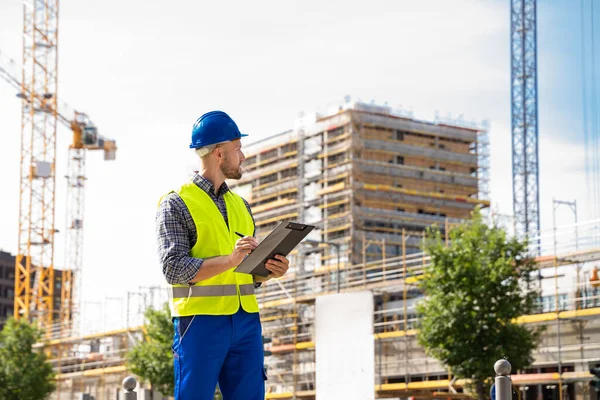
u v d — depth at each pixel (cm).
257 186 13012
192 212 642
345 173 11625
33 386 6334
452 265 3666
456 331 3597
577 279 4466
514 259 3672
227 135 656
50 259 10219
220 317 636
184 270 616
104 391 8088
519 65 10719
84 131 11669
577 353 4341
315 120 12262
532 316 4384
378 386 5266
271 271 632
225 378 661
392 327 5794
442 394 4397
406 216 11712
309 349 6159
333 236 11619
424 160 12200
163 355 5425
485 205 12244
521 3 10744
